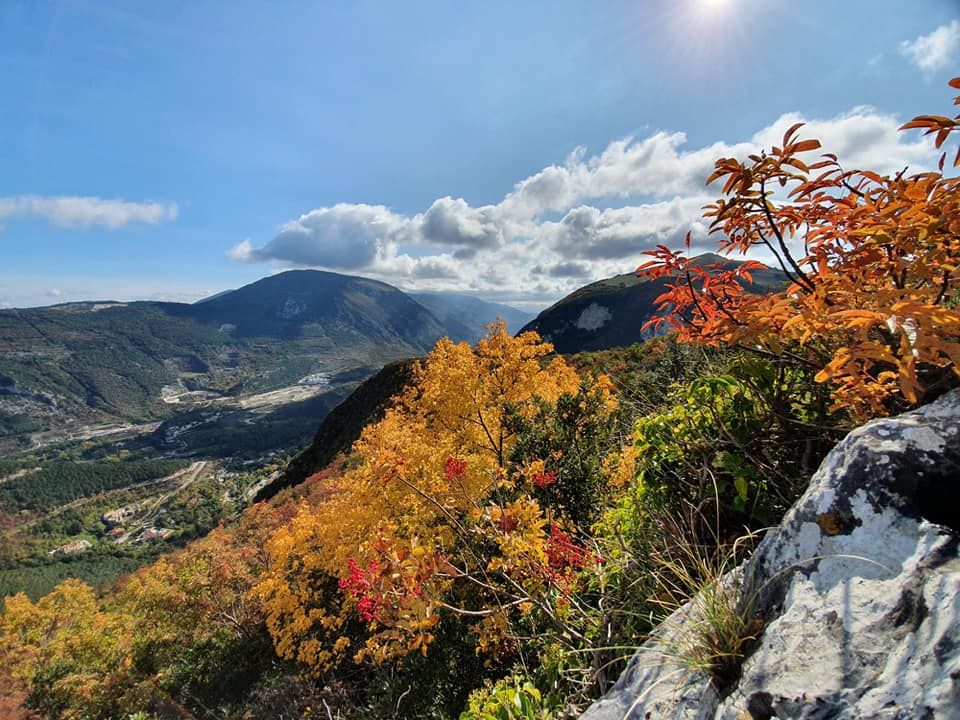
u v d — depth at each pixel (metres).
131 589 17.97
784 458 1.95
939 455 1.04
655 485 2.38
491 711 2.32
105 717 14.02
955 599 0.77
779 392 1.91
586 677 2.00
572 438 5.37
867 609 0.91
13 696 15.74
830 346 1.71
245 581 16.05
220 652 14.73
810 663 0.91
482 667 4.79
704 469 1.95
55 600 21.42
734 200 1.69
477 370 11.78
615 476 4.53
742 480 1.87
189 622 15.33
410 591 2.31
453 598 5.06
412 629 2.40
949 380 1.28
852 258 1.49
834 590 0.99
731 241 1.90
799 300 1.53
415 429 11.96
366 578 2.50
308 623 10.17
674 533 2.07
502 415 6.80
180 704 12.91
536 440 5.79
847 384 1.40
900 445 1.10
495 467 6.29
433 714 4.74
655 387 4.07
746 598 1.22
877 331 1.45
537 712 2.14
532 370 11.98
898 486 1.04
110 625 17.95
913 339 1.05
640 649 1.52
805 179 1.58
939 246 1.28
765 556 1.24
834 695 0.82
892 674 0.77
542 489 4.88
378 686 6.07
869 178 1.48
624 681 1.45
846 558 1.02
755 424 1.98
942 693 0.67
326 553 9.55
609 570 2.50
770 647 1.02
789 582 1.11
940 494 0.99
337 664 9.14
